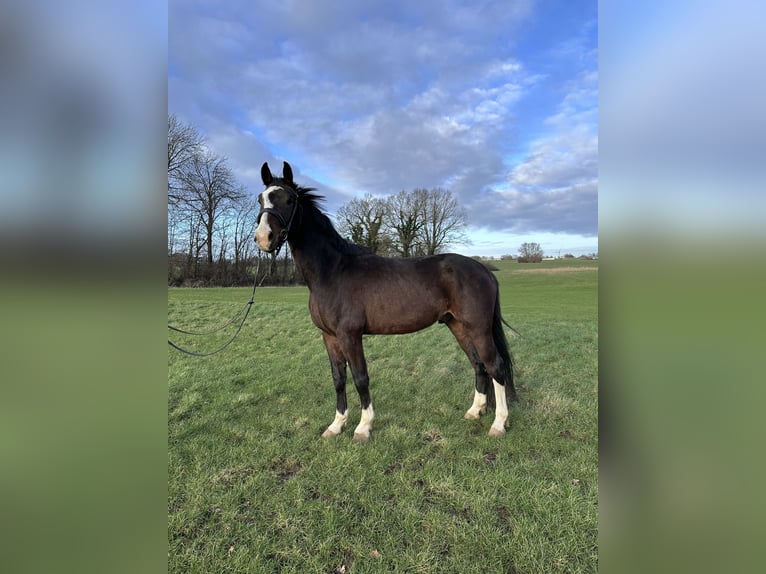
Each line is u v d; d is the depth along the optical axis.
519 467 2.40
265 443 2.78
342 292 2.96
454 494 2.13
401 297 2.97
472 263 3.12
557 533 1.82
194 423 3.12
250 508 2.08
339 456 2.57
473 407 3.28
